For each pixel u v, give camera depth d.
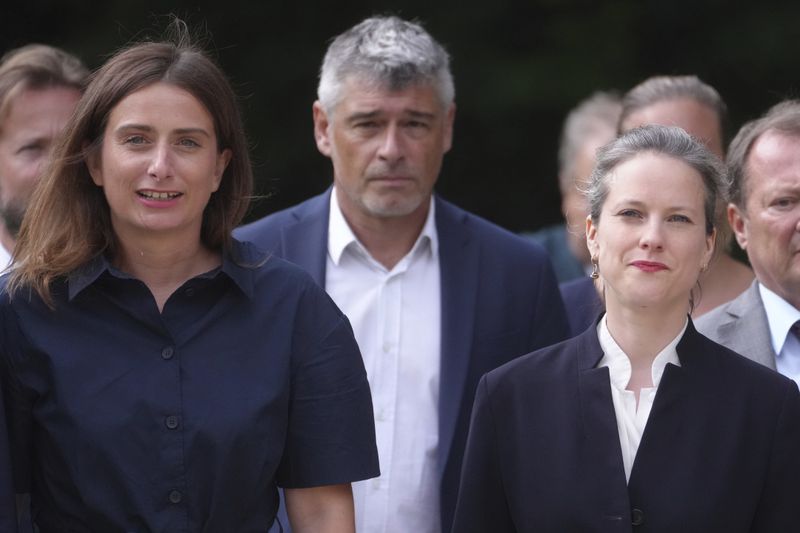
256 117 35.34
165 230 12.56
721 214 13.54
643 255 12.63
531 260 17.09
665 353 12.92
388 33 16.64
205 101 12.67
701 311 18.22
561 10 36.75
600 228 12.99
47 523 12.47
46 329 12.41
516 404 13.17
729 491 12.47
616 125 21.28
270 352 12.69
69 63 17.73
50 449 12.27
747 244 15.70
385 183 16.39
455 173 36.91
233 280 12.73
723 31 36.81
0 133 17.20
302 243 16.97
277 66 35.47
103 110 12.55
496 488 13.27
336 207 17.17
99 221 12.88
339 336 13.09
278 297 12.93
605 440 12.70
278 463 12.70
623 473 12.59
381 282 16.78
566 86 35.88
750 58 36.59
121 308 12.46
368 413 13.19
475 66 36.22
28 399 12.43
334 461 12.88
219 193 13.18
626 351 13.02
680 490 12.45
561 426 12.90
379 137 16.44
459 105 36.16
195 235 12.98
